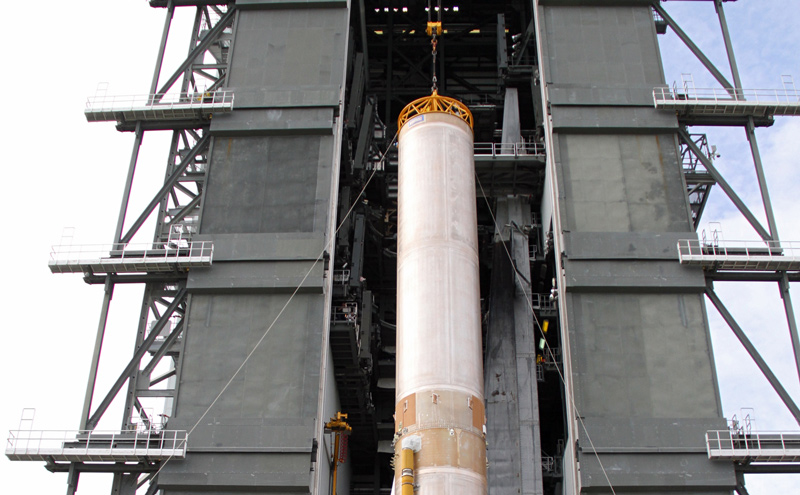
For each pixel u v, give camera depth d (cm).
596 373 3800
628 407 3725
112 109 4356
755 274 4003
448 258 3306
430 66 6338
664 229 4144
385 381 5025
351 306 4350
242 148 4347
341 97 4469
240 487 3541
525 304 4622
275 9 4722
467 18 6297
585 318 3922
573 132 4381
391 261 5384
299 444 3603
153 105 4375
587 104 4409
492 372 4428
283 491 3547
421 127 3644
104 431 3644
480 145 5694
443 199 3434
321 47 4600
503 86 5472
